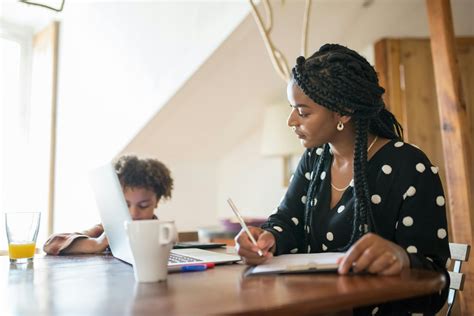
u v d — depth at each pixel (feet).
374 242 2.62
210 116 9.93
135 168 5.05
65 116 11.28
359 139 3.49
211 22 8.20
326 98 3.38
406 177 3.35
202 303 2.08
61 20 11.44
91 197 10.30
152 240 2.69
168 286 2.56
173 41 8.83
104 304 2.16
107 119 10.20
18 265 3.55
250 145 11.10
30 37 12.03
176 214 10.73
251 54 8.65
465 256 3.91
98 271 3.20
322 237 3.72
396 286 2.25
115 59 10.05
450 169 7.01
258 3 7.52
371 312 3.18
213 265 3.32
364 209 3.39
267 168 10.78
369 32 9.45
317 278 2.53
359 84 3.38
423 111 9.34
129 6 9.68
